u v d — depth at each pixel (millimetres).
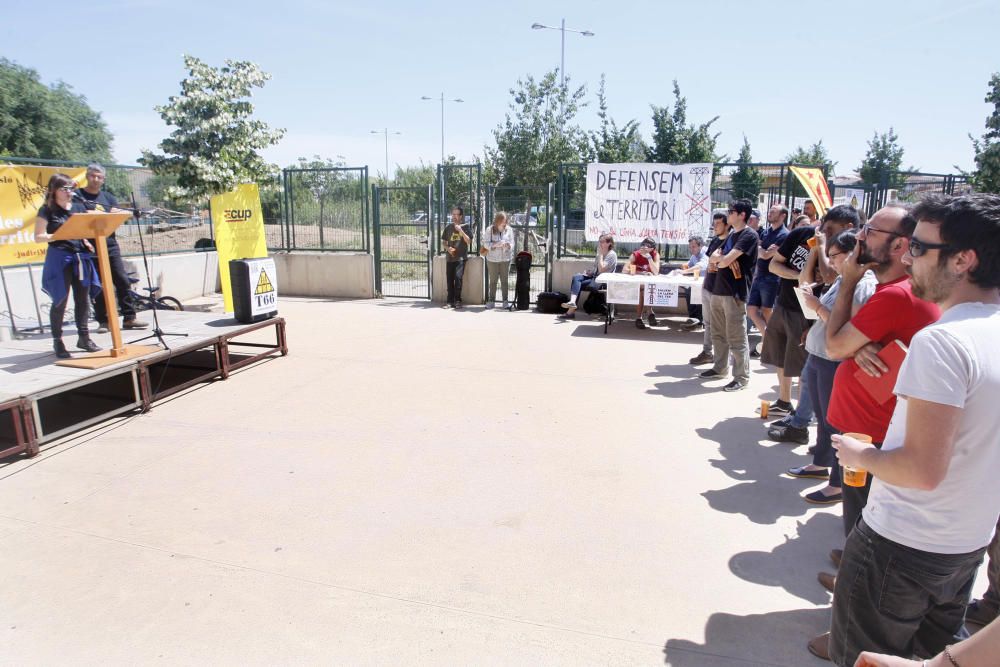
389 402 5766
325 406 5648
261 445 4750
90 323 7398
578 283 10156
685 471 4289
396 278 12594
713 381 6531
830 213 4004
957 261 1551
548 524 3578
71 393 6316
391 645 2588
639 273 9586
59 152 29219
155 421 5289
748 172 10102
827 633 2543
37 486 4082
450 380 6492
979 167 18172
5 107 27297
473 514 3691
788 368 4996
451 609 2822
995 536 2504
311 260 12281
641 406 5684
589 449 4672
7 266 7824
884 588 1750
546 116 21625
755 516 3676
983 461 1558
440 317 10180
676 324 9625
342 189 12023
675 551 3299
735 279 6047
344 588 2979
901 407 1742
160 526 3566
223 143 9883
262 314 7234
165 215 10211
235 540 3412
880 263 2666
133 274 8266
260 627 2707
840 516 3672
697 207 10164
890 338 2535
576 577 3064
